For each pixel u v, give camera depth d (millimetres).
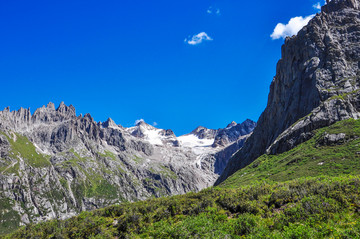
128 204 74500
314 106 127312
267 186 61156
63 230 62719
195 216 53750
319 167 81000
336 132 97688
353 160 77125
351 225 37062
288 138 119688
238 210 51969
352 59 137625
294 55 156250
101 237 54625
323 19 159125
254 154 166000
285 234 38625
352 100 113500
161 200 71188
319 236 36438
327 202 43312
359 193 44562
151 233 51594
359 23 152625
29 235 67250
